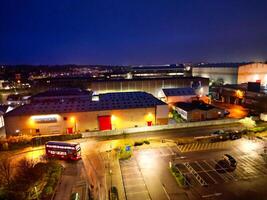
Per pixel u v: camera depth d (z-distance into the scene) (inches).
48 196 1235.9
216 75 4677.7
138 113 2348.7
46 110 2266.2
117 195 1212.5
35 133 2198.6
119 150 1787.6
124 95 2896.2
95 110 2262.6
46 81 4409.5
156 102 2481.5
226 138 1971.0
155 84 3646.7
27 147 1961.1
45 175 1418.6
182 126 2347.4
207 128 2294.5
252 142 1902.1
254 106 2967.5
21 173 1439.5
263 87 3555.6
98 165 1601.9
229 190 1256.8
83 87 3599.9
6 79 6407.5
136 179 1402.6
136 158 1684.3
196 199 1192.8
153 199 1204.5
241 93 3260.3
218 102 3612.2
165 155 1717.5
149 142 1964.8
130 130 2231.8
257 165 1514.5
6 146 1919.3
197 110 2600.9
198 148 1822.1
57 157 1718.8
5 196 1204.5
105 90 3575.3
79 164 1627.7
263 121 2452.0
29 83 5324.8
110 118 2292.1
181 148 1835.6
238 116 2701.8
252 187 1277.1
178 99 3164.4
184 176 1403.8
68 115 2225.6
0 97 4183.1
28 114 2166.6
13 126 2166.6
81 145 1968.5
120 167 1561.3
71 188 1328.7
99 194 1263.5
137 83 3595.0
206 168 1498.5
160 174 1451.8
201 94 3636.8
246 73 4126.5
